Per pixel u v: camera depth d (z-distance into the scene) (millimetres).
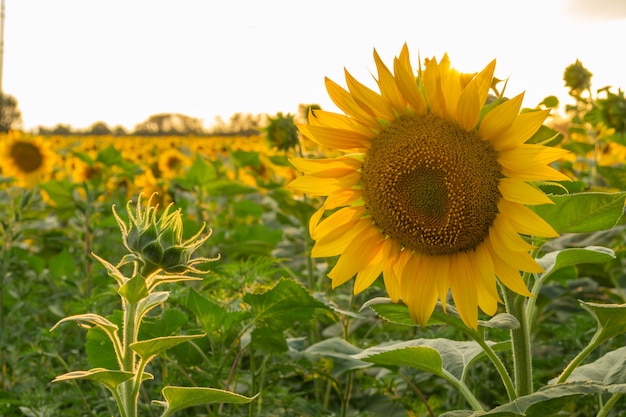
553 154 571
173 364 797
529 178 576
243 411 858
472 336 629
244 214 2205
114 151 2361
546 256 688
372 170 633
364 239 650
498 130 582
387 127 626
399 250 643
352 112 622
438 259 624
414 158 607
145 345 499
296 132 1612
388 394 914
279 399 845
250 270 880
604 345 990
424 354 642
